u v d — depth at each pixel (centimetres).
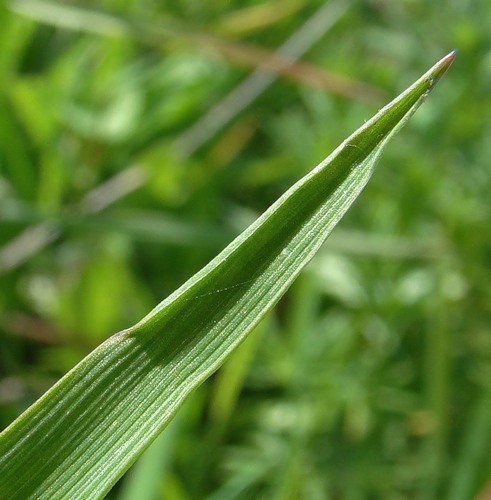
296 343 33
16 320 36
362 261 35
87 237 39
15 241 37
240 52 37
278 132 43
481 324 34
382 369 33
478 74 33
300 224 12
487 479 28
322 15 42
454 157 34
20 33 42
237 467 31
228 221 41
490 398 30
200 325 12
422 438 32
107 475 12
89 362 12
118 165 43
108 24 37
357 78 40
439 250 33
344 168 12
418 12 35
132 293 36
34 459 12
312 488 30
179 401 12
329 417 32
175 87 44
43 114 40
